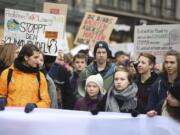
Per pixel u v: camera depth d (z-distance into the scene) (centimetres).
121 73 573
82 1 3067
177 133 404
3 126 448
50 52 758
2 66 591
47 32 763
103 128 452
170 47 814
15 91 542
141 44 849
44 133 446
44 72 609
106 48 703
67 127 448
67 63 933
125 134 453
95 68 707
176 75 604
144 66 661
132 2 3469
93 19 1030
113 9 3341
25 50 546
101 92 602
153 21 3616
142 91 657
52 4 862
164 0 3697
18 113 449
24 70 546
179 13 3797
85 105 600
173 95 393
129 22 3447
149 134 445
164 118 433
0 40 736
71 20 2916
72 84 793
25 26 760
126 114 454
